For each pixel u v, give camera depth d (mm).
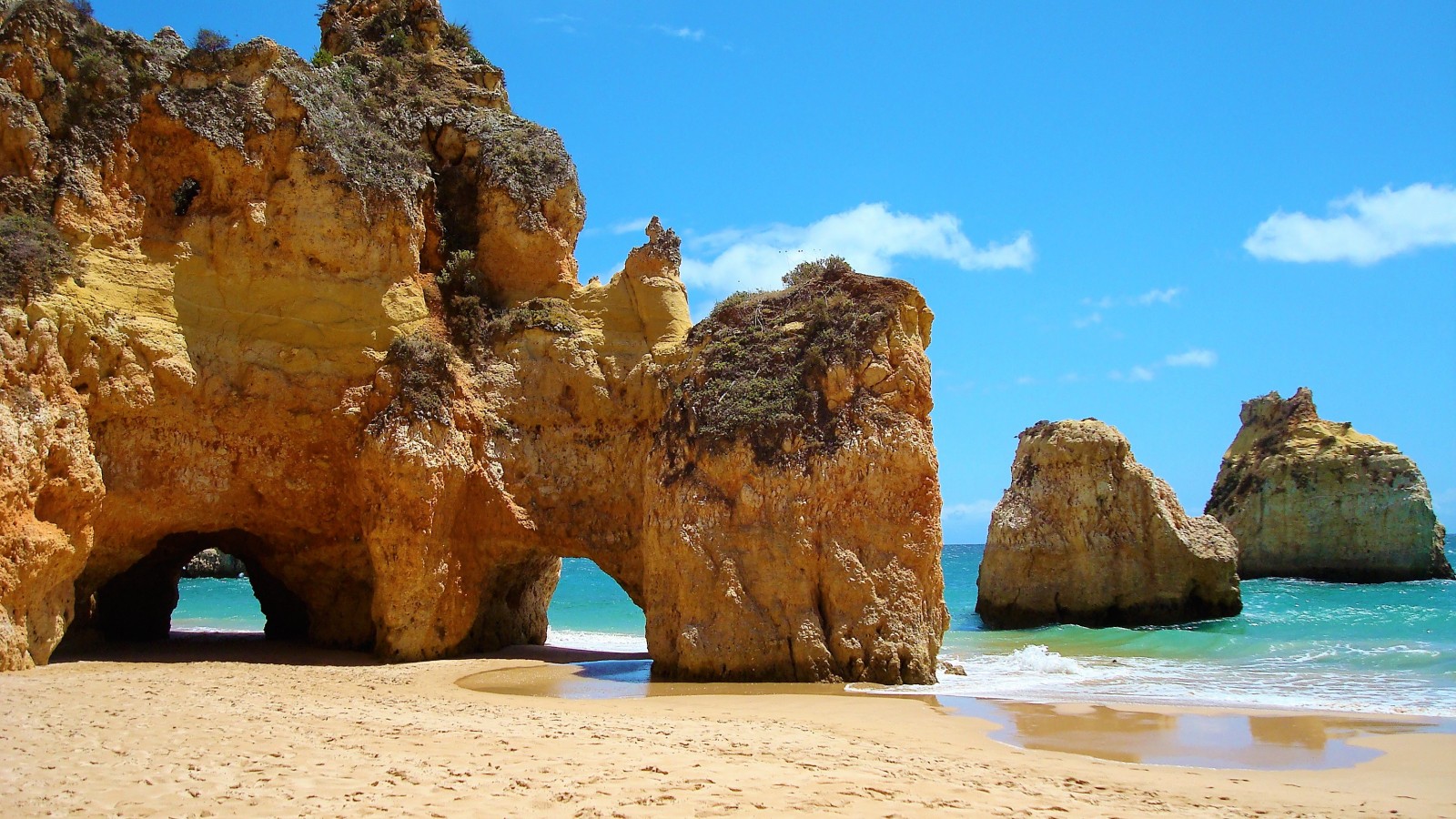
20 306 20359
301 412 24156
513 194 27062
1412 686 22219
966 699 19516
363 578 25547
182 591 59156
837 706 17984
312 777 10609
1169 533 42625
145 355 22312
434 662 23016
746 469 22031
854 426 22016
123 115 23297
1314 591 58469
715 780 11023
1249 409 75875
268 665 22266
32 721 13539
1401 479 66188
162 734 12844
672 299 26297
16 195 21750
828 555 21453
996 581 44875
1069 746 15461
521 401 25453
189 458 23062
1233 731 16812
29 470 19406
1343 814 11305
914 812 10062
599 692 19641
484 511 24562
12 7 23031
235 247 24094
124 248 22797
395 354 24500
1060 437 44688
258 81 25062
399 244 25781
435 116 28344
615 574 25047
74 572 20656
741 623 21141
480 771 11148
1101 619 42750
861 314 22984
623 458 25297
